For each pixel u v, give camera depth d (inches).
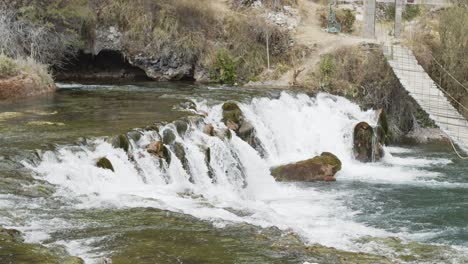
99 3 1332.4
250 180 850.8
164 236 494.6
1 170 609.3
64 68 1322.6
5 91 1016.9
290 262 460.8
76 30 1293.1
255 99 1048.2
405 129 1237.1
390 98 1236.5
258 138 960.3
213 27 1391.5
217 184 797.2
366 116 1130.7
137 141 747.4
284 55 1365.7
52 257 433.1
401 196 813.2
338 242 534.3
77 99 1024.2
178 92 1111.0
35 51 1200.2
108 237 485.1
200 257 458.9
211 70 1318.9
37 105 960.9
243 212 590.2
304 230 568.4
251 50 1364.4
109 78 1355.8
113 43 1323.8
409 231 666.2
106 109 927.7
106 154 690.8
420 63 1278.3
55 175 623.5
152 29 1341.0
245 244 489.7
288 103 1095.0
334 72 1252.5
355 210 743.7
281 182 869.8
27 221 506.9
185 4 1378.0
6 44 1160.2
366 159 1024.9
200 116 884.6
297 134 1061.1
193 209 576.7
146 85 1237.1
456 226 685.9
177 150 765.3
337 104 1149.1
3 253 431.8
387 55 1256.2
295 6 1526.8
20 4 1217.4
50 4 1244.5
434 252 516.1
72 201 566.9
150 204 575.5
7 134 743.1
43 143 687.7
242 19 1401.3
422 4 1418.6
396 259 496.7
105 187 632.4
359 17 1560.0
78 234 488.4
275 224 557.6
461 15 1284.4
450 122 1070.4
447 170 975.0
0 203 539.5
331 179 882.8
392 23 1534.2
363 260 476.4
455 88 1259.8
